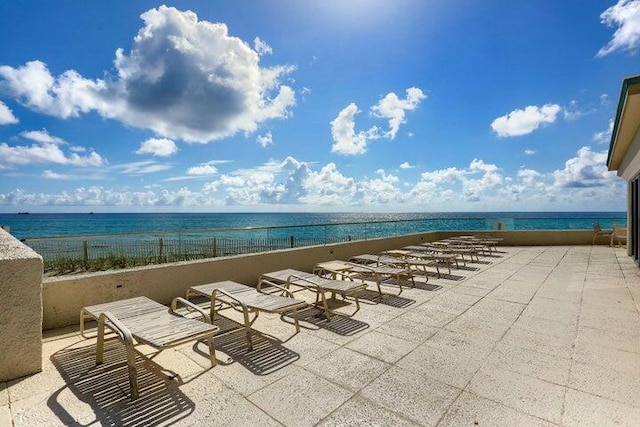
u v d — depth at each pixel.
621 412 2.33
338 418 2.27
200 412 2.34
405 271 6.03
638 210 8.51
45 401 2.46
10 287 2.74
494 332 3.91
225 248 6.56
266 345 3.53
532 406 2.41
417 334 3.85
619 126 6.82
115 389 2.64
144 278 4.59
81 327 3.56
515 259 9.42
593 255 10.17
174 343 2.65
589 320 4.32
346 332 3.90
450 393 2.59
